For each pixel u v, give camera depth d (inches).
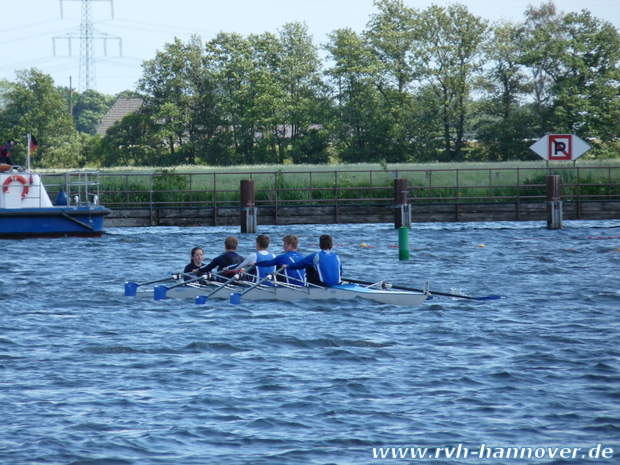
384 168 3378.4
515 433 657.0
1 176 2365.9
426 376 821.2
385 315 1159.6
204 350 941.8
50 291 1398.9
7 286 1454.2
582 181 3393.2
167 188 3184.1
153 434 653.3
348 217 2748.5
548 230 2682.1
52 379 812.6
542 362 874.1
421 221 2763.3
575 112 6274.6
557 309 1210.0
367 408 719.7
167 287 1315.2
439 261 1867.6
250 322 1112.2
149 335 1025.5
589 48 6397.6
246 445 631.8
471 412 706.8
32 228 2391.7
